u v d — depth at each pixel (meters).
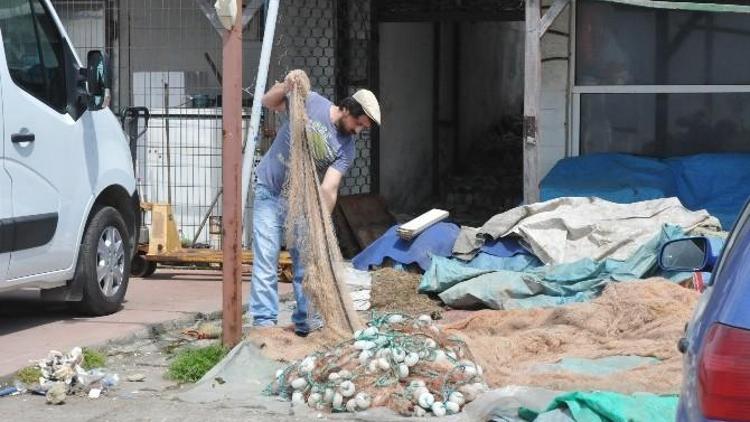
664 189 11.70
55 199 9.14
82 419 6.84
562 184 11.79
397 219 15.23
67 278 9.43
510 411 6.43
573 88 12.80
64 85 9.39
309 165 8.06
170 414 6.89
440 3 15.04
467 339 7.99
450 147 18.16
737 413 3.30
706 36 12.54
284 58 13.52
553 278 9.95
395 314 7.66
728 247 4.28
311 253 8.07
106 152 9.96
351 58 14.70
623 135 12.79
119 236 10.06
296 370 7.20
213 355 8.00
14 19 8.84
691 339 3.94
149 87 13.77
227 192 8.06
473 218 16.11
